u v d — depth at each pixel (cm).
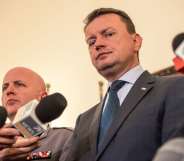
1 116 150
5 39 401
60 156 180
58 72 347
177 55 97
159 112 136
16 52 388
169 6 277
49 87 348
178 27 267
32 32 381
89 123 167
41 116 142
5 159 162
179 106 128
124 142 136
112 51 168
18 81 221
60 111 147
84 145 158
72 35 345
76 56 337
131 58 171
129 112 144
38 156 189
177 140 74
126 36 173
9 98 218
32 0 391
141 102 145
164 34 274
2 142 151
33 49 374
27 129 145
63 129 203
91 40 173
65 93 335
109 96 163
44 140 196
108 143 141
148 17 287
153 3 287
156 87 148
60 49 352
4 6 414
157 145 131
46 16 373
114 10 178
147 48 280
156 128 134
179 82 139
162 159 72
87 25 177
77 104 324
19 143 155
